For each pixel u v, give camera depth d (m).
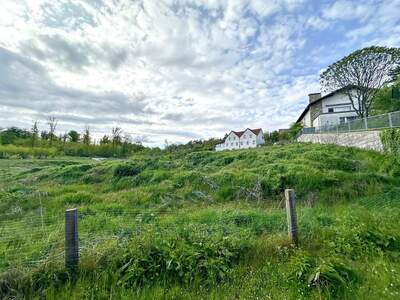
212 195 7.66
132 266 2.72
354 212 4.69
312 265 2.77
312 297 2.31
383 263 2.81
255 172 9.09
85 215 5.79
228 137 62.84
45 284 2.53
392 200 5.68
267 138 56.97
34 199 7.52
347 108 27.89
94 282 2.57
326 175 7.55
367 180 7.16
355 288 2.41
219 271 2.74
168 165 12.45
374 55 20.16
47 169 14.52
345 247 3.20
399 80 17.62
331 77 22.69
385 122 10.77
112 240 3.40
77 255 2.77
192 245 3.13
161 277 2.68
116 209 6.41
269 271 2.82
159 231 3.67
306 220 4.32
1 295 2.39
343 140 14.71
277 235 3.69
